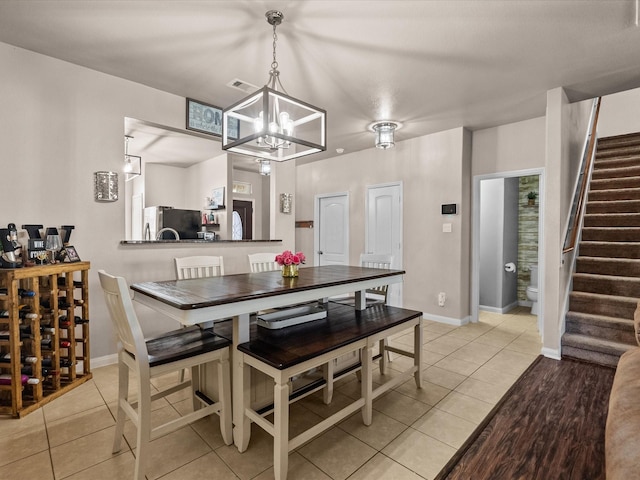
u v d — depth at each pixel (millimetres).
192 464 1712
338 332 2045
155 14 2105
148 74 2900
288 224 4551
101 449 1819
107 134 2902
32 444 1857
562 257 3219
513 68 2777
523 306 5531
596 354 3035
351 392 2512
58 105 2668
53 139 2650
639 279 3242
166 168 6484
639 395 1062
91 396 2400
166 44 2451
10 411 2125
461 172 4281
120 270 2990
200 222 5688
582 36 2326
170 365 1665
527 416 2166
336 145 5109
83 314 2646
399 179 4930
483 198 5230
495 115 3861
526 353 3307
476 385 2607
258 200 7227
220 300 1683
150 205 6266
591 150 4496
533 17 2125
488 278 5199
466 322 4426
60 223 2689
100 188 2840
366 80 2990
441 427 2051
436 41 2393
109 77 2904
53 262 2463
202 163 6195
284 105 2475
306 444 1889
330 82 3029
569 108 3490
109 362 2945
